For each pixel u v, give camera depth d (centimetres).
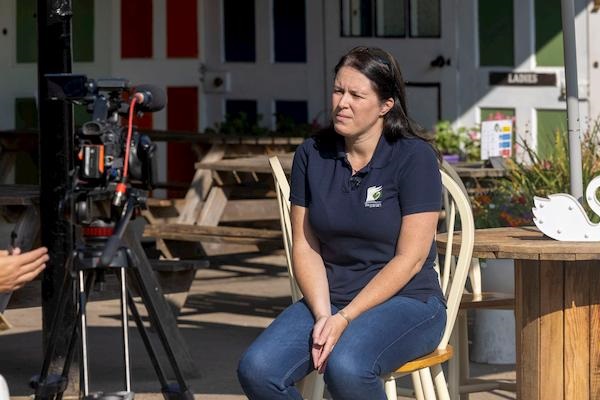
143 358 760
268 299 961
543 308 517
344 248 493
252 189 1061
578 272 512
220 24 1285
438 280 506
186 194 1145
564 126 1111
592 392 517
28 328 855
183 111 1296
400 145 494
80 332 465
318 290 490
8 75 1245
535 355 521
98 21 1277
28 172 1232
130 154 461
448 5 1205
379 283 479
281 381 469
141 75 1289
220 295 977
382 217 487
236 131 1254
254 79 1285
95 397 455
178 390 487
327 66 1259
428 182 487
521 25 1171
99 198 457
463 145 1177
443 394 507
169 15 1286
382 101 492
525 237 538
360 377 455
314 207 495
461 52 1204
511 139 969
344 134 490
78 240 640
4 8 1241
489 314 737
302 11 1267
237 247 1028
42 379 493
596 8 1063
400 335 472
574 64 632
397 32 1234
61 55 641
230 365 739
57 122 638
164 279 766
